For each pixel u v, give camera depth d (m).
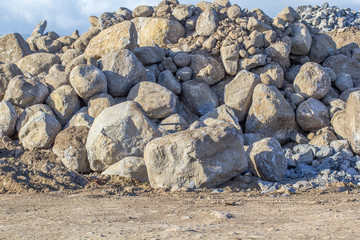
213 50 13.70
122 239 3.87
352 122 10.65
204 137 7.95
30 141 10.66
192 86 12.80
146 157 8.22
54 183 8.22
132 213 5.40
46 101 12.09
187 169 7.95
